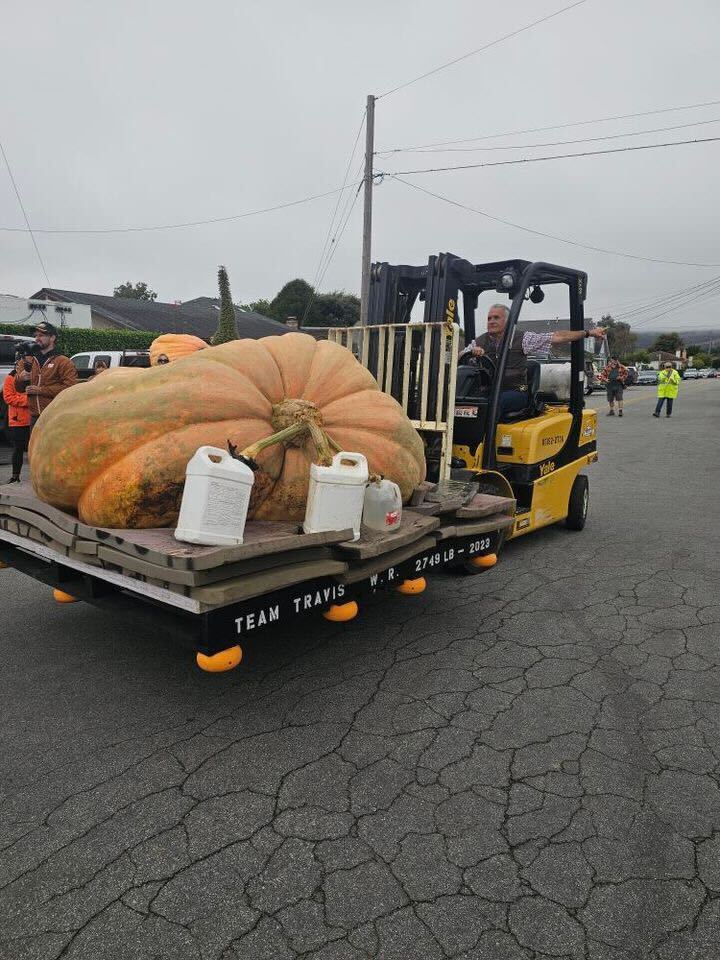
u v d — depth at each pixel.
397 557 3.64
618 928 2.16
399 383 5.79
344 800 2.79
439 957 2.06
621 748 3.16
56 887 2.33
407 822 2.65
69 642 4.38
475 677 3.86
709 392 41.38
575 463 7.20
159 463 3.10
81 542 3.08
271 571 2.95
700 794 2.82
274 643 4.35
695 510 8.63
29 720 3.42
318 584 3.28
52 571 3.88
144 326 36.22
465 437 6.32
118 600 3.41
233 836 2.58
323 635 4.47
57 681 3.83
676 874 2.39
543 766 3.01
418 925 2.17
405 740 3.22
